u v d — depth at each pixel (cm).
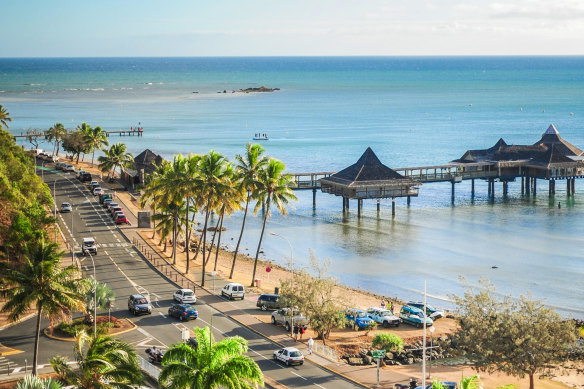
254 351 7012
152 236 12200
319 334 7744
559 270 11219
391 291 10338
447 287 10469
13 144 14275
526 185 18175
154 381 5797
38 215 10156
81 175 17475
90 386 4716
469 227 14500
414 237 13712
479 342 6631
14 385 5716
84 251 10706
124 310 8169
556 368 6675
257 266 11675
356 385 6228
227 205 9850
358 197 15362
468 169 17800
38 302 5675
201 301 8731
